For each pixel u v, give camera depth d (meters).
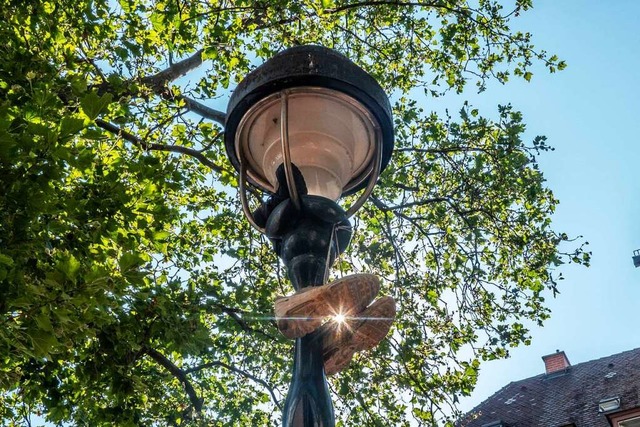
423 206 11.41
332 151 3.23
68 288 4.36
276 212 3.08
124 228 5.93
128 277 4.57
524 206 11.38
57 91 6.27
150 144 8.27
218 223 10.64
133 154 8.46
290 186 3.04
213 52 9.75
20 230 4.83
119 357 6.80
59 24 7.73
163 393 7.88
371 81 3.20
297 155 3.22
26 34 7.38
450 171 11.21
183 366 10.12
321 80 3.09
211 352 9.90
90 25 8.17
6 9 6.90
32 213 4.77
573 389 20.11
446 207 11.20
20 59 6.25
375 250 10.69
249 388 10.63
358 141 3.30
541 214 11.39
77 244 5.46
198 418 8.56
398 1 11.24
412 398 9.88
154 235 6.14
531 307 10.89
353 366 10.02
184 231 10.62
